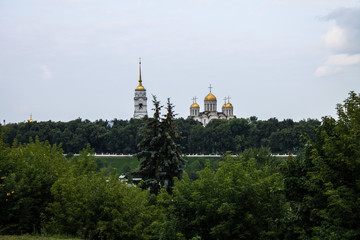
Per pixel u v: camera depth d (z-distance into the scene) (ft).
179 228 100.07
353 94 89.40
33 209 113.70
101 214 105.70
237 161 107.76
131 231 104.99
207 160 109.60
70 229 106.93
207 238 97.50
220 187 96.94
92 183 110.01
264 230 94.79
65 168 128.06
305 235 90.33
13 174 108.47
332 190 80.69
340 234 80.64
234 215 93.45
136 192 118.52
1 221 107.45
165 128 155.63
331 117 97.66
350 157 81.92
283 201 100.99
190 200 99.40
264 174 108.99
